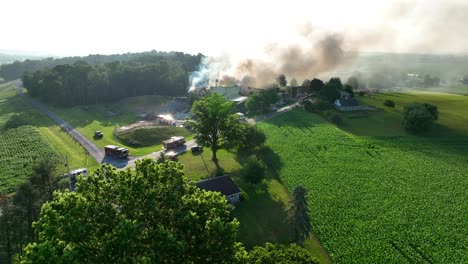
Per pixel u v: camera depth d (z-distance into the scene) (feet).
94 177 79.71
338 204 183.21
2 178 223.10
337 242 150.51
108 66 571.28
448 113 395.96
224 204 82.12
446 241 150.71
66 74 487.20
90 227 65.82
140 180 74.79
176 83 584.40
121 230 62.23
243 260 82.79
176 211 77.10
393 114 390.63
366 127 342.64
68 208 69.36
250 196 194.90
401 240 150.92
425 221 166.81
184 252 71.82
